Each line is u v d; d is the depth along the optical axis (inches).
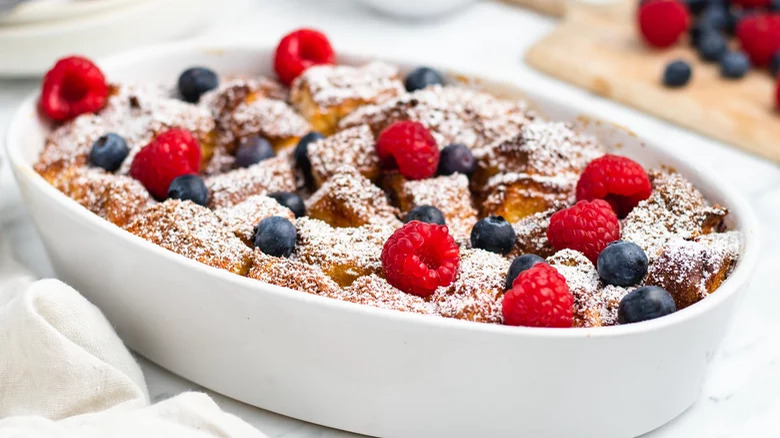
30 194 24.5
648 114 31.1
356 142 25.9
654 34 32.6
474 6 35.4
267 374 23.3
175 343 23.8
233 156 26.9
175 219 24.1
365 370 22.7
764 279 26.4
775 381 24.4
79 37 29.7
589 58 32.3
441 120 26.6
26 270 25.7
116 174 26.1
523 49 33.3
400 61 28.2
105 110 27.3
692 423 23.7
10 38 29.4
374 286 23.4
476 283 23.4
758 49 32.3
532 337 21.9
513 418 22.7
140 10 30.1
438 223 24.7
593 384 22.4
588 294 23.4
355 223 24.9
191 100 28.0
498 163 26.0
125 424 22.1
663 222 24.5
